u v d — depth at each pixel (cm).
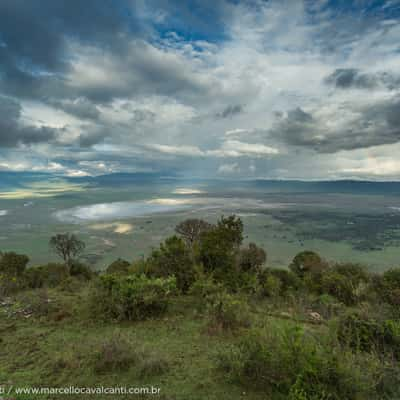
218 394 402
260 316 754
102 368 457
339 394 364
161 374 452
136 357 485
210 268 1252
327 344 471
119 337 558
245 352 450
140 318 712
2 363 487
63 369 463
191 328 659
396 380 408
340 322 580
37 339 586
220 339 592
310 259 2741
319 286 1600
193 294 955
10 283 1116
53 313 732
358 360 428
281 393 393
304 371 377
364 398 380
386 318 588
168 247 1193
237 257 1633
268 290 1288
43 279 1645
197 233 2089
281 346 422
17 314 734
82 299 859
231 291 1140
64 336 605
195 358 510
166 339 598
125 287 739
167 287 779
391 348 492
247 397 396
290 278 1861
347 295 1407
